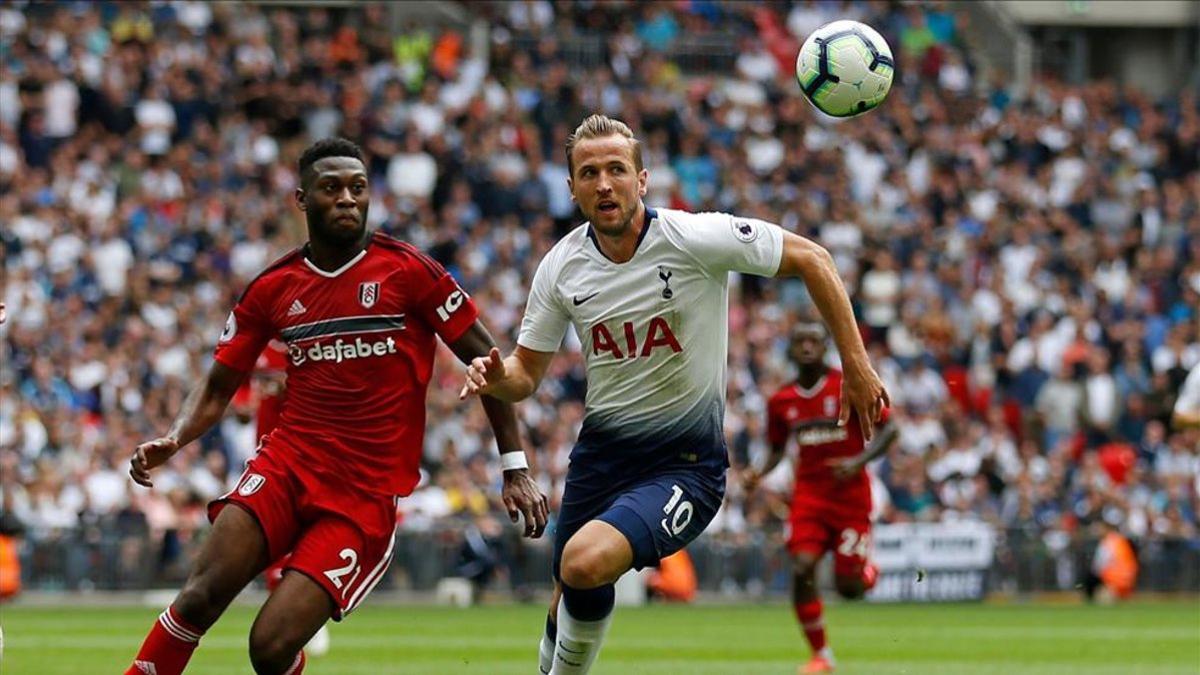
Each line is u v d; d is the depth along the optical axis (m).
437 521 33.00
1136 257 44.19
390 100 42.03
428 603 32.62
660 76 46.81
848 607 33.00
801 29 50.06
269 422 17.23
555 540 12.41
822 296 11.52
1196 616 30.27
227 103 41.22
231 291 36.12
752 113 45.88
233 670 18.64
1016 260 42.75
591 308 11.77
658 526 11.52
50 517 31.05
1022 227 43.38
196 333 34.66
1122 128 48.84
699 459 11.91
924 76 49.66
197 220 37.28
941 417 37.34
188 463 31.97
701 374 11.82
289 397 11.79
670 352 11.74
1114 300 42.97
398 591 32.94
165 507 31.69
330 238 11.61
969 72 50.72
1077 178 46.50
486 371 11.44
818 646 19.64
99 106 39.22
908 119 46.94
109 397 33.16
